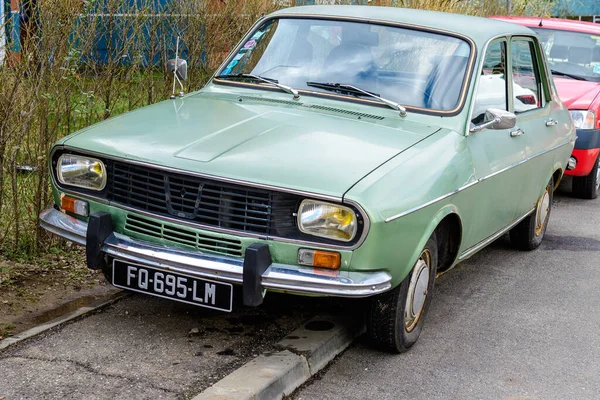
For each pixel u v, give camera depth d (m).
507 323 5.22
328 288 3.74
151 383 3.83
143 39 6.43
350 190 3.72
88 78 5.84
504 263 6.60
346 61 5.10
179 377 3.92
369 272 3.84
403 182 3.97
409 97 4.85
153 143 4.17
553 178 7.04
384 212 3.75
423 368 4.42
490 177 4.93
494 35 5.43
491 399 4.11
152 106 4.92
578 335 5.09
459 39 5.17
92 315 4.62
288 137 4.22
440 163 4.34
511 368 4.51
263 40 5.46
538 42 6.32
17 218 5.30
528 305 5.60
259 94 5.05
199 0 7.10
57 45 5.32
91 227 4.09
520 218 6.16
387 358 4.52
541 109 6.39
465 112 4.80
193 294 3.96
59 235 4.30
